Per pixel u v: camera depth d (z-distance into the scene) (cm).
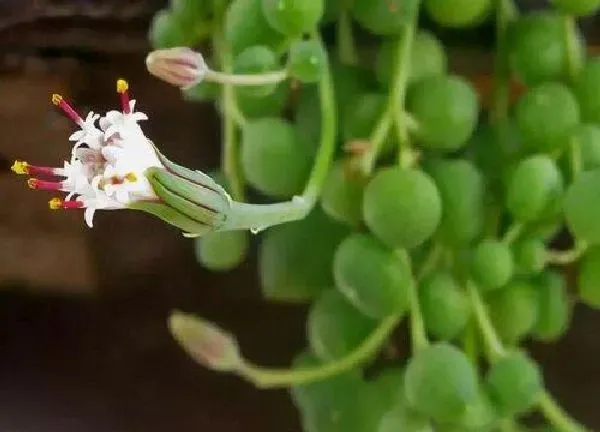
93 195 15
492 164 19
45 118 21
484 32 20
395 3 18
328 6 19
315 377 19
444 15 18
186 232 15
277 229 19
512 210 18
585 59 19
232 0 19
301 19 17
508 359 18
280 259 19
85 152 15
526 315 19
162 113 21
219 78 17
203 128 21
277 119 18
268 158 18
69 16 21
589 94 18
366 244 18
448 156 19
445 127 18
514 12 19
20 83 21
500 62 19
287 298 19
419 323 18
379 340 18
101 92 21
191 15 19
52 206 15
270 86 18
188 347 19
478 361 19
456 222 18
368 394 19
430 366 17
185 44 19
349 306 19
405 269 18
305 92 19
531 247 18
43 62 21
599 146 18
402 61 18
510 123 19
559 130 18
